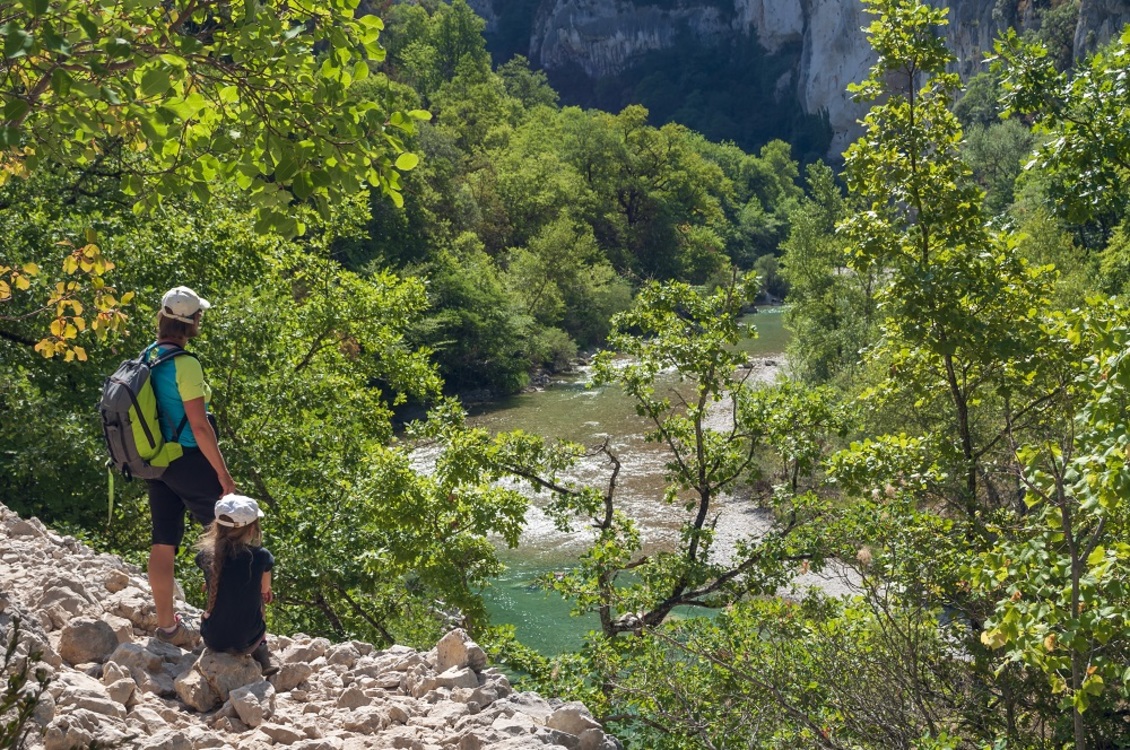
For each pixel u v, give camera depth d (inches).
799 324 1855.3
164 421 221.9
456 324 2347.4
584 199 3873.0
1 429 604.4
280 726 201.2
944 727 395.5
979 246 620.7
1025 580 312.2
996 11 4894.2
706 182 4554.6
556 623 984.3
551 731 209.5
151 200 255.6
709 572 604.7
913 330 601.0
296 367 831.1
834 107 7381.9
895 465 575.8
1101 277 1450.5
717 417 1768.0
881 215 657.6
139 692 209.2
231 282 768.9
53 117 223.0
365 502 645.9
